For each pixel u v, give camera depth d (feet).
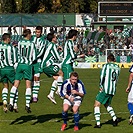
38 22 217.97
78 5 302.25
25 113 76.84
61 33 202.59
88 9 309.63
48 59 80.18
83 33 206.18
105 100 65.10
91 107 83.97
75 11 301.22
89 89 113.70
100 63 180.86
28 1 289.74
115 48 194.80
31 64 70.79
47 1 295.89
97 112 64.95
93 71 165.37
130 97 67.15
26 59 70.64
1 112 77.30
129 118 72.74
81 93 62.54
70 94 62.80
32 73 73.05
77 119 62.90
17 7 296.92
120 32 215.51
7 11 293.43
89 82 130.00
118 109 81.97
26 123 68.39
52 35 80.33
